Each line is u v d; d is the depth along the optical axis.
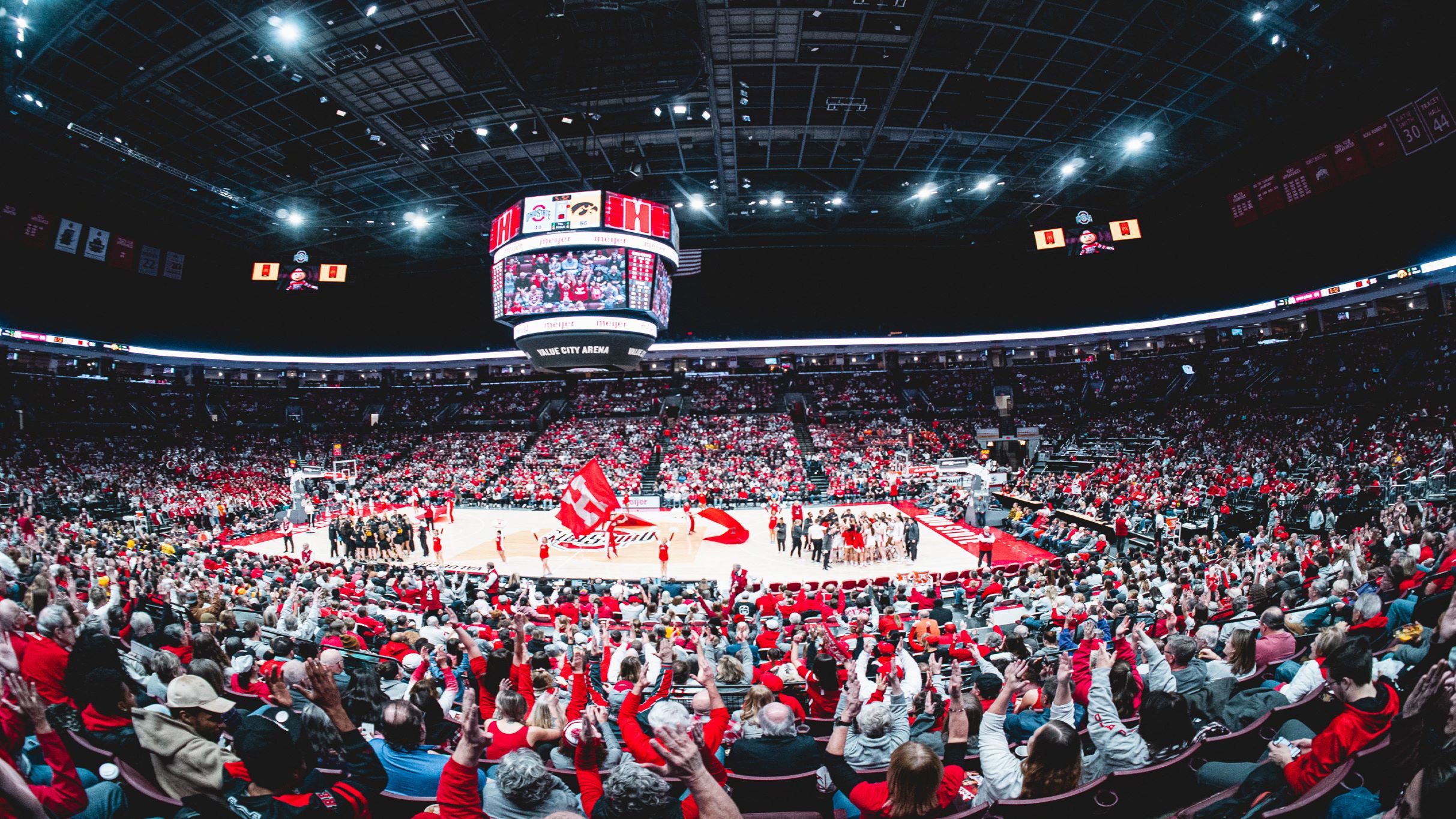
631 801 2.69
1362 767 3.90
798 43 24.62
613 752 5.54
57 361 47.66
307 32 23.05
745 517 38.00
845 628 12.85
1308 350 41.78
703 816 2.73
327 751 4.47
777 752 5.02
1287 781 4.18
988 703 7.00
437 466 49.50
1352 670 4.12
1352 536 16.75
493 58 24.59
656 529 34.38
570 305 25.66
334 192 37.66
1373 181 31.73
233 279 47.62
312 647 9.41
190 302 46.53
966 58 26.38
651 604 14.72
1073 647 10.16
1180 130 33.56
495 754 5.23
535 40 24.16
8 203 35.41
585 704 5.61
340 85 26.14
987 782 4.45
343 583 18.64
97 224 39.47
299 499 37.81
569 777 5.37
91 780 4.42
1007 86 28.45
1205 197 39.88
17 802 2.69
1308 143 33.12
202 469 45.22
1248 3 23.00
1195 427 40.72
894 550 27.80
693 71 26.27
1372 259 33.34
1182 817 4.23
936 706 7.05
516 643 6.42
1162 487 29.44
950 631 13.00
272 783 3.50
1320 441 32.25
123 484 39.69
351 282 47.22
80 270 40.31
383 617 14.38
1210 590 13.12
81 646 5.29
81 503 35.66
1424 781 2.43
